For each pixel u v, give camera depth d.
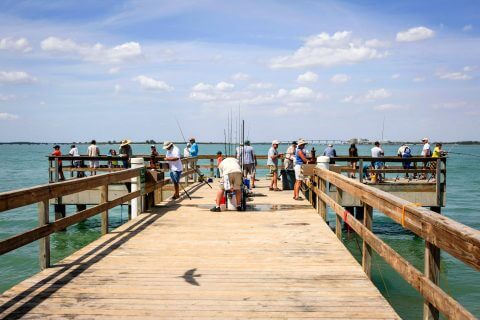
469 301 8.64
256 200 12.35
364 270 5.40
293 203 11.73
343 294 4.63
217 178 20.27
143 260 5.93
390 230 16.17
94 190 15.27
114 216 20.02
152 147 16.91
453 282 9.77
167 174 29.98
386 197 4.21
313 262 5.89
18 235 4.42
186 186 16.31
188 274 5.32
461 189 34.62
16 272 10.81
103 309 4.18
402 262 3.73
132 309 4.18
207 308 4.22
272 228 8.24
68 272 5.35
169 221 8.93
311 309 4.21
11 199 4.18
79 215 6.01
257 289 4.79
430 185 13.98
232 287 4.84
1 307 4.20
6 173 53.53
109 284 4.91
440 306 2.90
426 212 3.27
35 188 4.71
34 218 19.27
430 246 3.17
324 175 8.84
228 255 6.24
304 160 12.25
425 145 17.38
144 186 9.65
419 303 8.31
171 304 4.32
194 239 7.25
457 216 20.34
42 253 5.48
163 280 5.07
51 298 4.46
